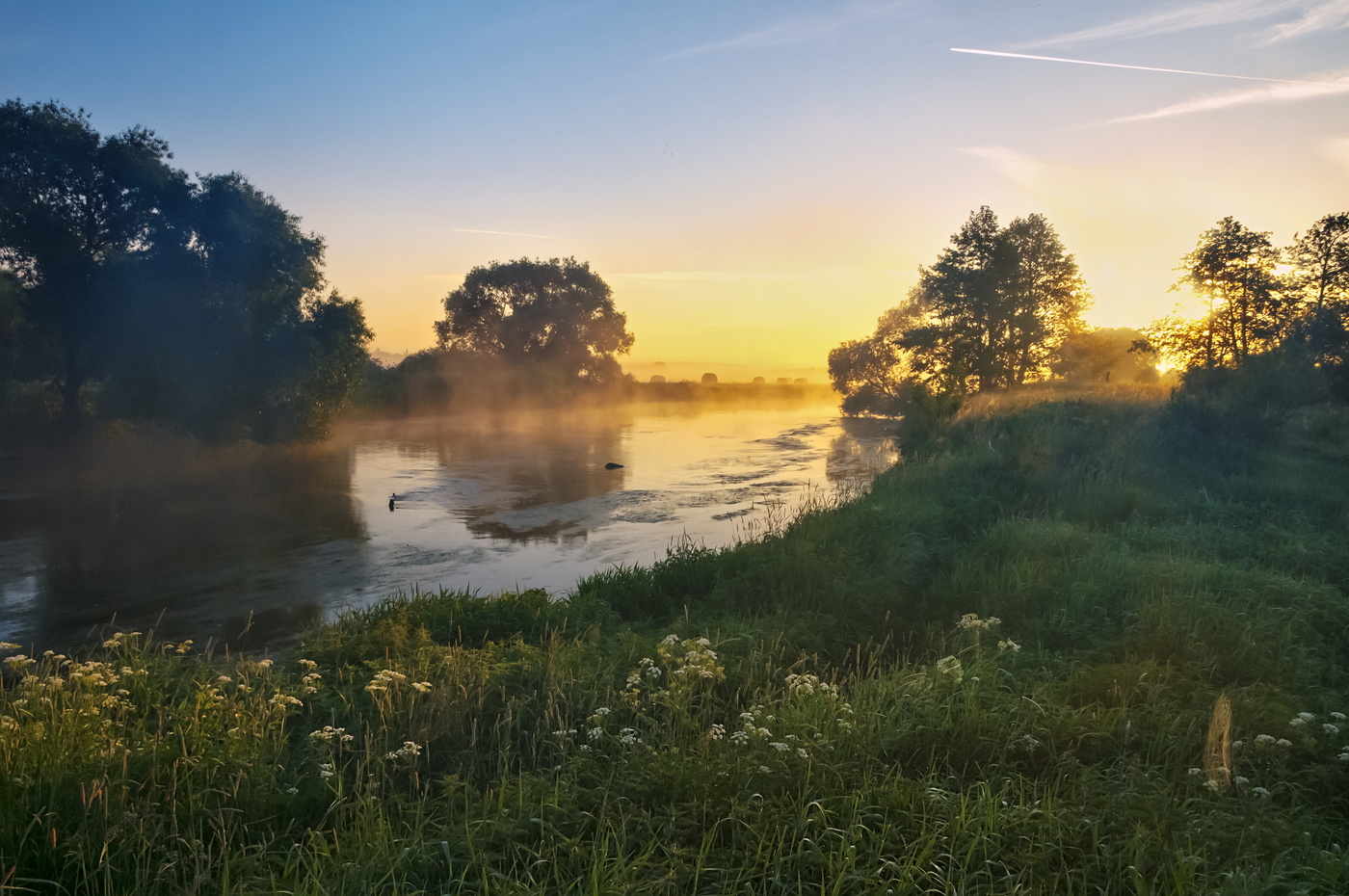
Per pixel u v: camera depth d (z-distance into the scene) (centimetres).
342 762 519
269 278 2875
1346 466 1567
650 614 977
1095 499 1289
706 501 1992
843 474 2555
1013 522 1148
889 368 6216
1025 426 1886
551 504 1950
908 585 972
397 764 503
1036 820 411
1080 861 380
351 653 767
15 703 527
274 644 941
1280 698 582
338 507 1909
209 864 365
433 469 2642
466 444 3575
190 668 719
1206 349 3703
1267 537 1073
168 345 2616
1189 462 1530
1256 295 3522
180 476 2425
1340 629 738
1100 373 5231
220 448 2888
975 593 905
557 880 357
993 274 4281
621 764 490
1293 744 500
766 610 929
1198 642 689
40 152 2483
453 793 451
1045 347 4419
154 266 2677
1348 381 2861
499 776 504
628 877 360
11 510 1842
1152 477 1430
